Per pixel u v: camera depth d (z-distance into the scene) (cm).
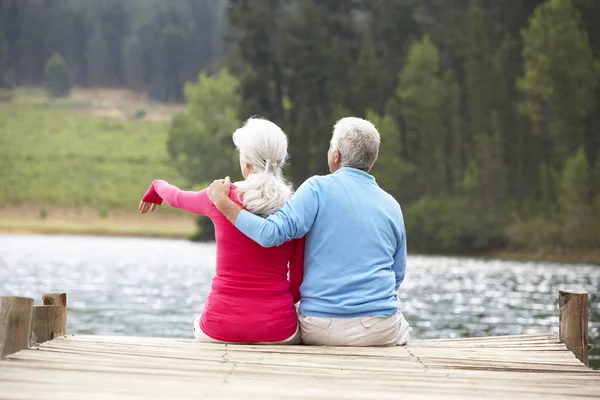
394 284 591
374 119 8444
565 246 7506
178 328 2148
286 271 578
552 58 8475
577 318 649
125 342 566
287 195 573
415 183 8662
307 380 462
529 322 2347
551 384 474
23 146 16662
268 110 9131
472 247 7800
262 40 9219
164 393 415
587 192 7544
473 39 8881
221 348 550
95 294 3234
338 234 566
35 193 14612
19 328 537
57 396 398
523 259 7244
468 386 461
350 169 584
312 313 570
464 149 8756
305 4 9225
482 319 2430
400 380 472
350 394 429
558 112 8475
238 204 563
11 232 12206
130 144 17462
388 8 9838
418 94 8756
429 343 630
